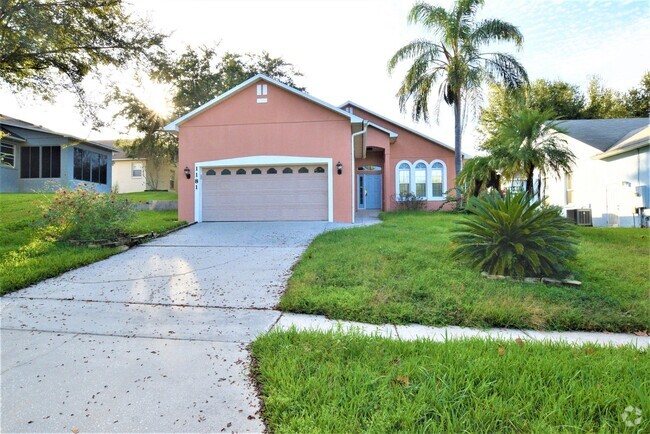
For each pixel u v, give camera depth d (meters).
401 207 18.09
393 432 2.13
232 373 2.99
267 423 2.32
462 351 3.14
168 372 3.01
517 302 4.48
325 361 3.01
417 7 15.81
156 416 2.42
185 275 6.29
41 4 9.52
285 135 12.38
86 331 3.92
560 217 6.01
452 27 15.35
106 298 5.08
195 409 2.49
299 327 3.98
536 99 25.06
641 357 3.15
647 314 4.23
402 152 18.95
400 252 6.92
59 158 18.62
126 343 3.61
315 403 2.42
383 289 4.99
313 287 5.16
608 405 2.38
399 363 2.97
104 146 20.97
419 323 4.16
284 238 9.58
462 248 6.12
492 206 6.07
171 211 15.66
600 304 4.52
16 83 11.52
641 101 24.94
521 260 5.63
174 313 4.50
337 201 12.29
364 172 19.28
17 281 5.56
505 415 2.27
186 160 12.69
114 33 11.22
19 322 4.17
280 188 12.54
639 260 6.48
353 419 2.24
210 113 12.65
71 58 11.41
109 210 8.83
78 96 12.10
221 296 5.18
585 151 13.70
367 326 4.07
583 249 7.30
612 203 12.38
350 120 12.17
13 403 2.57
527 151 9.52
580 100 25.70
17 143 18.66
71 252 7.66
